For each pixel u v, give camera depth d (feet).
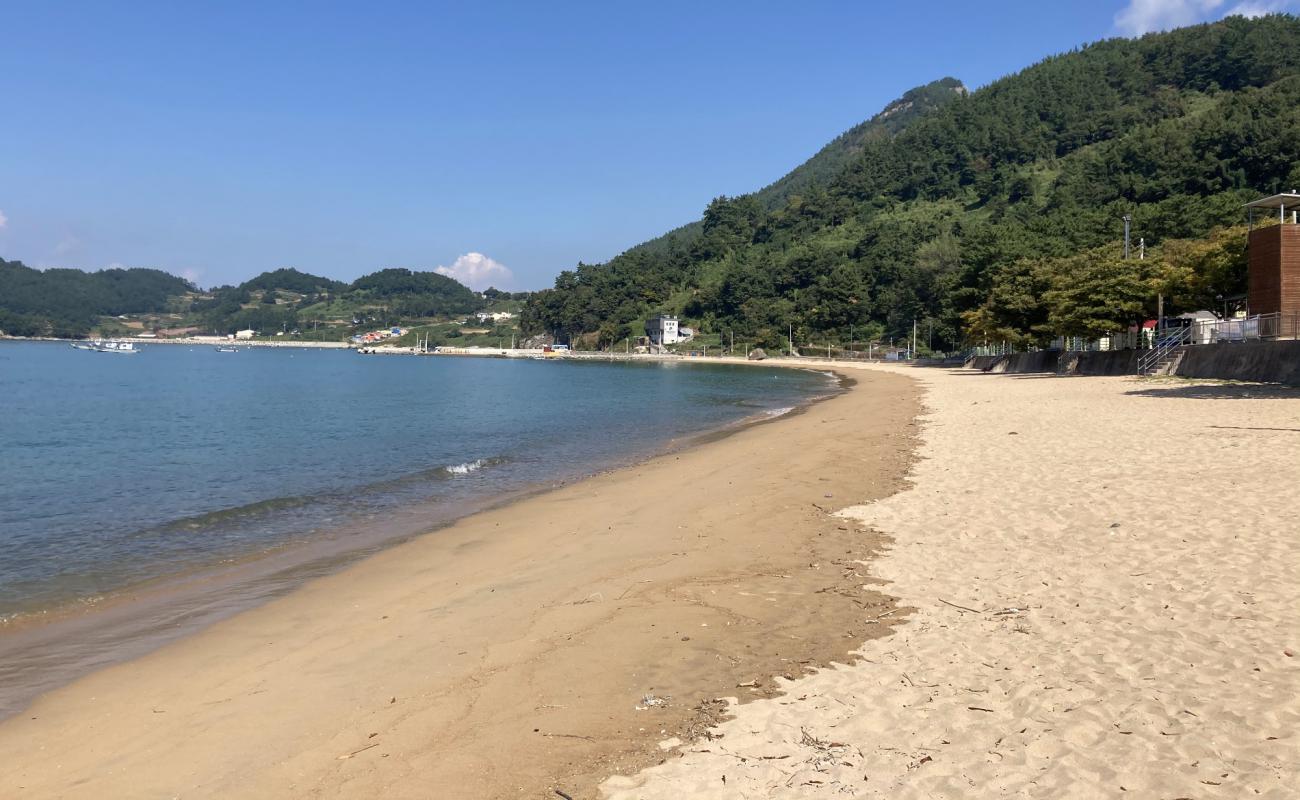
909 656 23.12
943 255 440.04
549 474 68.49
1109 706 18.76
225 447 90.58
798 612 28.14
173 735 21.35
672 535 41.93
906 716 19.33
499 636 27.68
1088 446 58.85
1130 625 23.72
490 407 151.94
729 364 464.24
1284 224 111.86
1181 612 24.35
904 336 453.17
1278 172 363.15
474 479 66.54
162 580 37.58
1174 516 35.68
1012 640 23.54
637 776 17.47
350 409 147.84
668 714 20.59
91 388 217.56
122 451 87.56
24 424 119.24
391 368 410.93
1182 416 72.90
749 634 26.27
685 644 25.68
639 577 34.04
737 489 54.34
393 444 92.43
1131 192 422.82
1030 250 246.47
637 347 644.27
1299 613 23.40
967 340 306.76
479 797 17.22
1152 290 152.66
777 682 22.15
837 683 21.67
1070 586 27.86
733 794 16.48
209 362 456.86
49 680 25.72
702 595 30.89
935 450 65.46
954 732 18.31
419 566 38.70
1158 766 16.08
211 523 50.39
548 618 29.25
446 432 105.91
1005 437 69.21
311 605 32.96
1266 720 17.46
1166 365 131.64
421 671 24.89
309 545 44.24
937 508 42.63
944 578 30.48
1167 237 262.47
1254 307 118.32
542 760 18.63
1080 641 22.89
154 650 28.25
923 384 184.55
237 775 18.98
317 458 80.79
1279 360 99.09
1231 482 41.60
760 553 36.88
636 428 109.09
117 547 44.29
